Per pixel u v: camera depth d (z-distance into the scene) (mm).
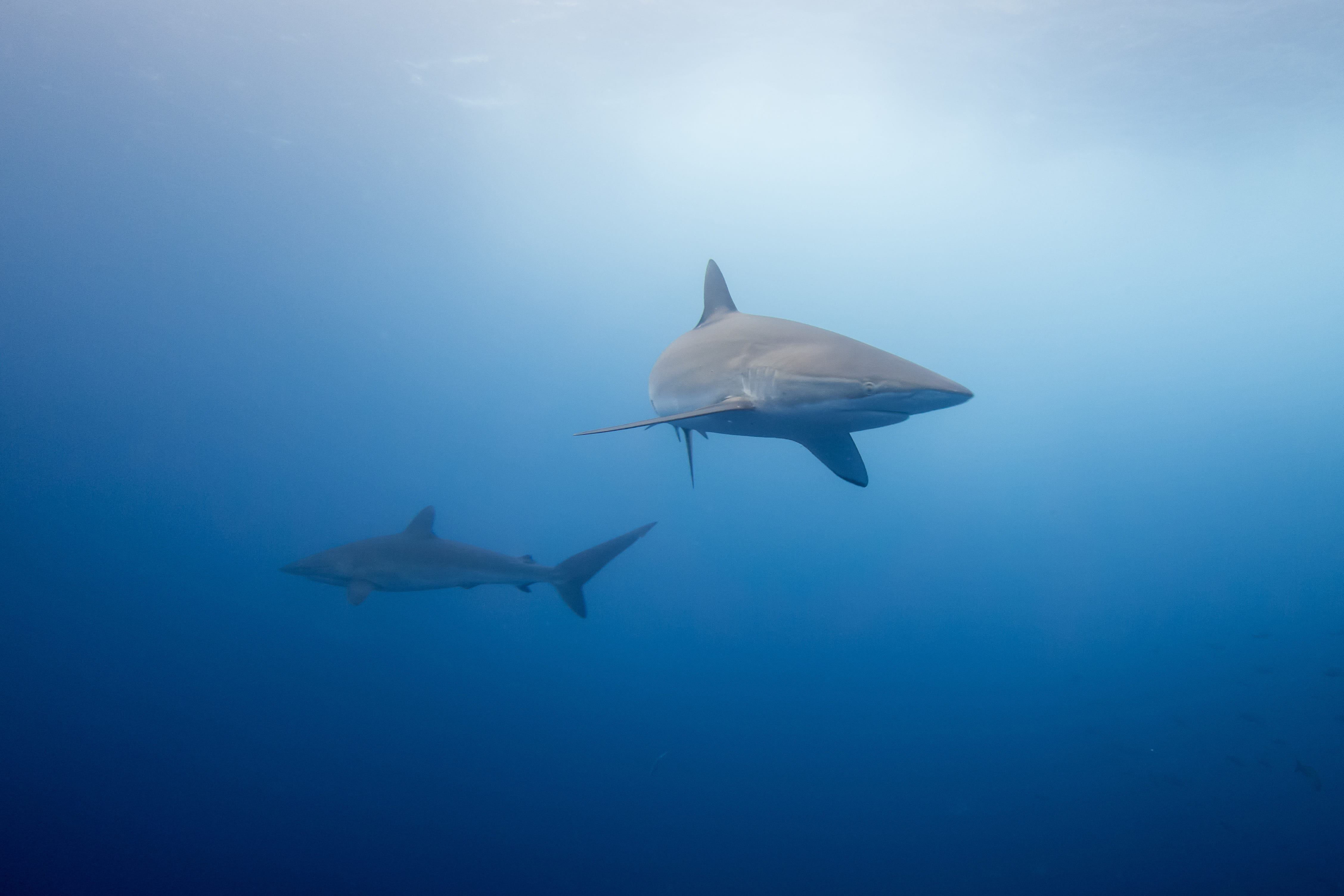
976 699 16078
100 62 16391
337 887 9305
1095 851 9305
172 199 23812
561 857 10086
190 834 10820
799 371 2980
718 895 9047
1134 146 20297
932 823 10641
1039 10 13375
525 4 13398
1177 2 13250
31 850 10188
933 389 2658
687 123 18672
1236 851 8820
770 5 13219
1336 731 11727
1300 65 16031
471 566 6641
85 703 16984
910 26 13906
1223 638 18094
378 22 14227
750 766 13109
